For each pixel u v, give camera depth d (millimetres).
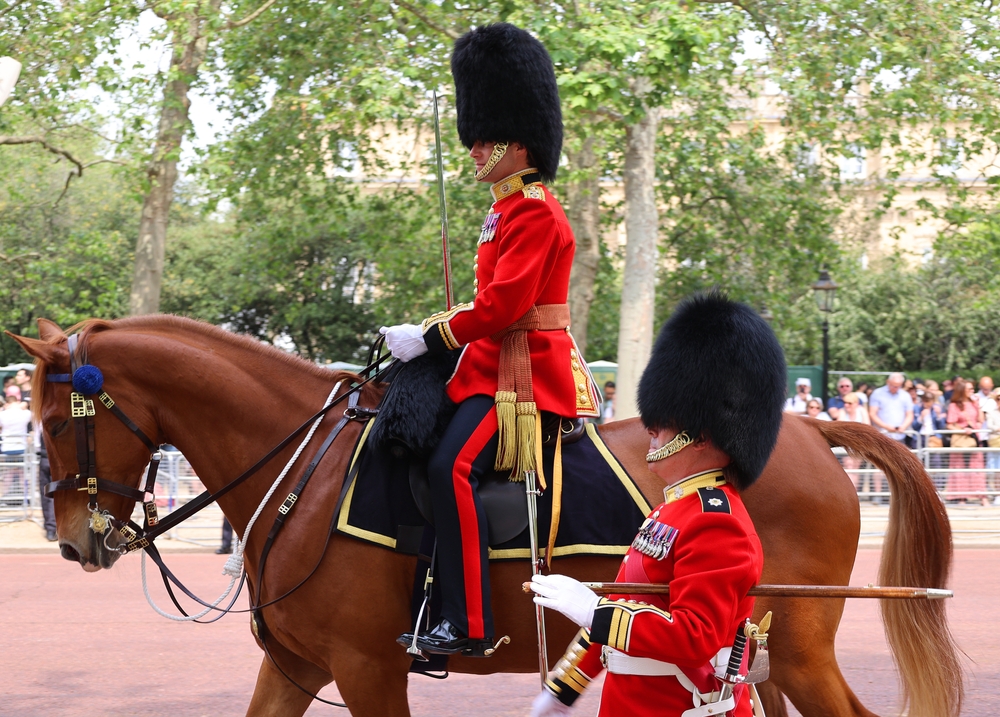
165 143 17438
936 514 4629
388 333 4211
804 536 4398
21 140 18188
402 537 4156
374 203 21656
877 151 20719
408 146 27594
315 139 20203
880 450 4734
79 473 4375
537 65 4402
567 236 4215
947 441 14641
